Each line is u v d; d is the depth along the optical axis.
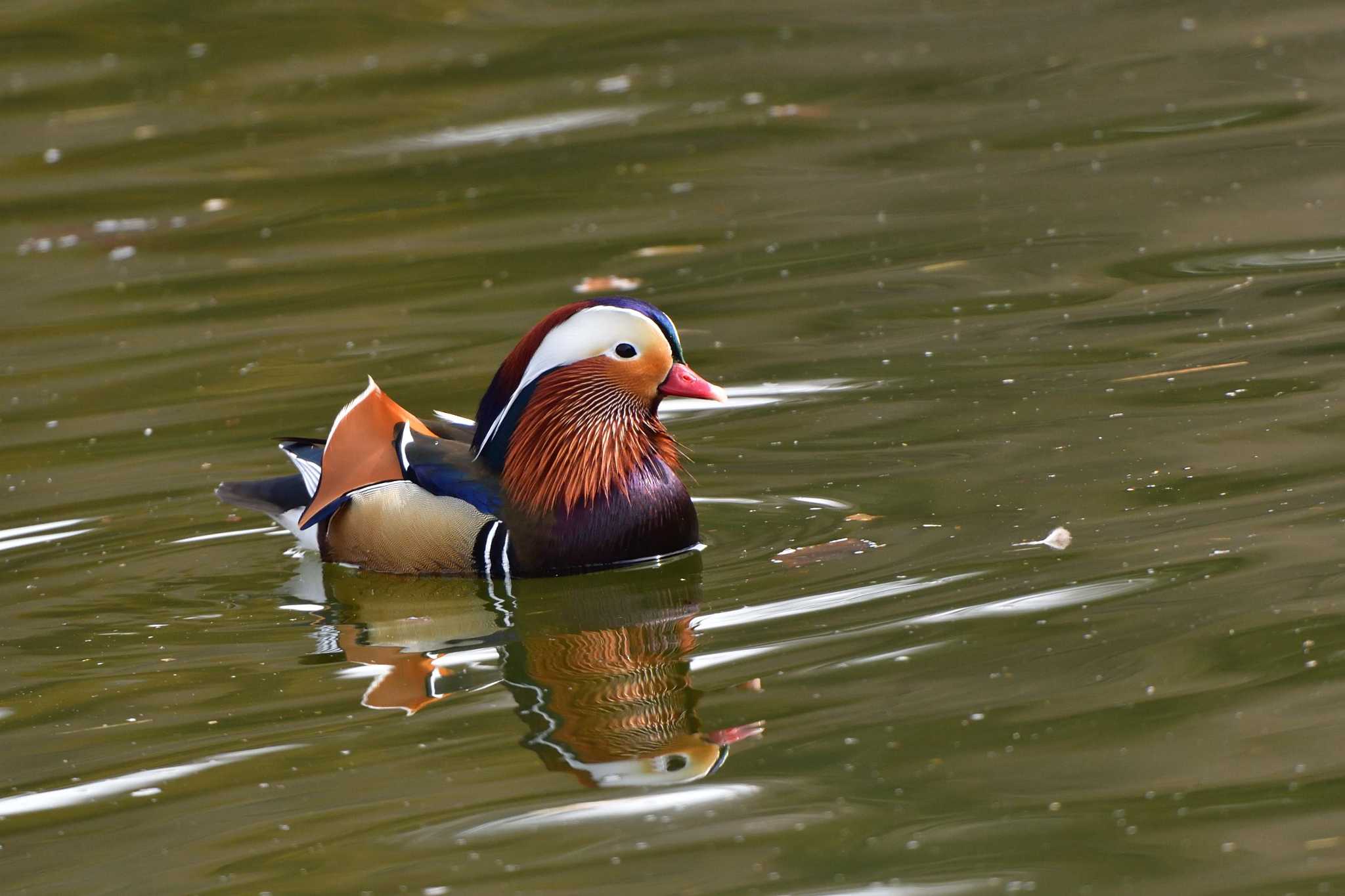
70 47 26.05
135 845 7.56
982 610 9.34
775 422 12.82
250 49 25.83
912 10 26.41
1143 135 19.89
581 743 8.22
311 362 14.91
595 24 26.33
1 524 11.85
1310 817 7.01
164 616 10.33
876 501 11.17
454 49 25.50
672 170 20.00
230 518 11.91
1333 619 8.78
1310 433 11.48
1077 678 8.41
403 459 11.30
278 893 7.04
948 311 14.95
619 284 16.34
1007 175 18.89
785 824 7.29
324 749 8.36
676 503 10.85
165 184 20.62
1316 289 14.61
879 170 19.47
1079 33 24.52
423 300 16.36
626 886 6.88
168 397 14.29
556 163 20.53
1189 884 6.63
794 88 22.86
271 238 18.66
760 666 8.94
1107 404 12.47
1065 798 7.31
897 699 8.37
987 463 11.60
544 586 10.62
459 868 7.11
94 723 8.84
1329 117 19.84
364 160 21.11
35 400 14.41
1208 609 9.05
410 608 10.37
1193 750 7.62
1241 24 24.27
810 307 15.34
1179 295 14.78
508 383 11.15
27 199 20.38
